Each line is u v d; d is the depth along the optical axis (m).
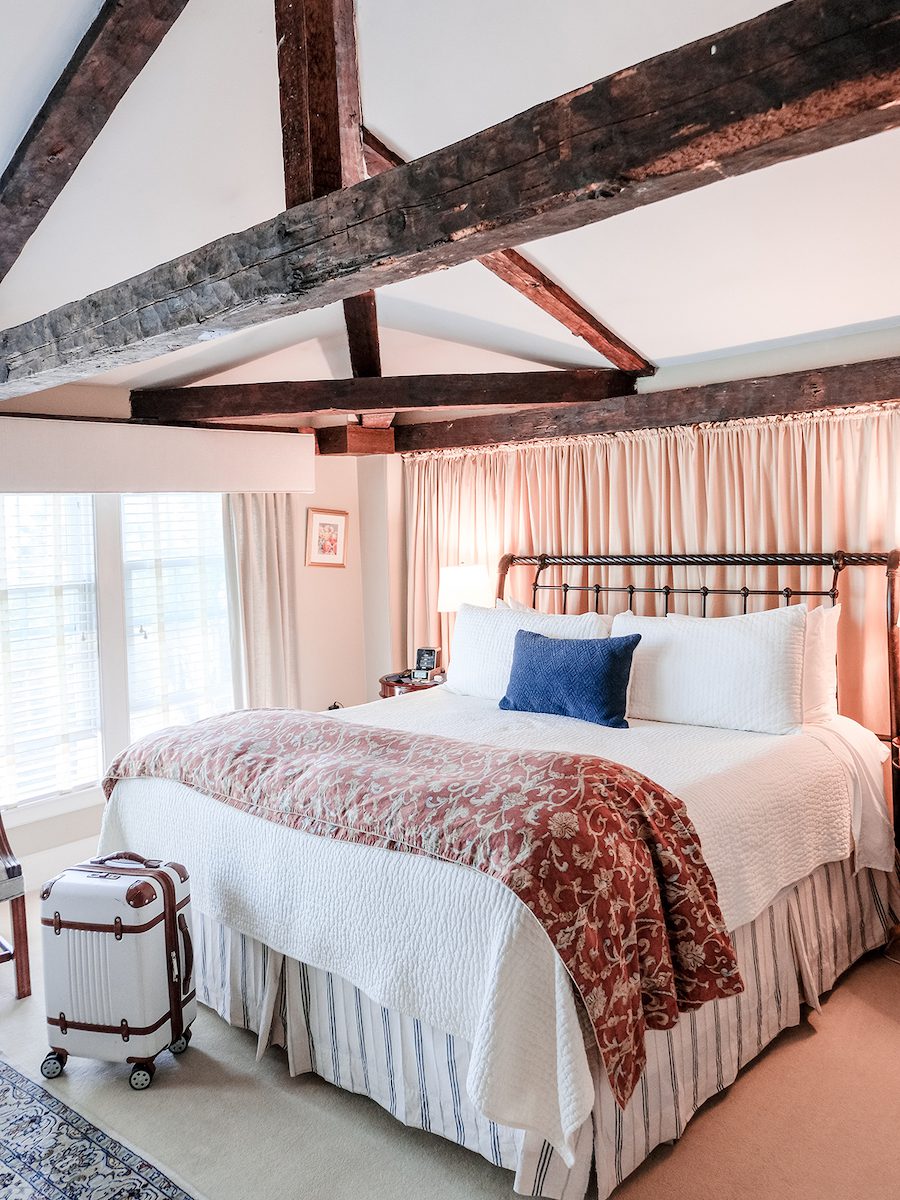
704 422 3.95
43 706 4.17
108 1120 2.43
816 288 3.17
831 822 2.93
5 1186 2.18
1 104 2.32
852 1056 2.64
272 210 3.03
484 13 2.24
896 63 1.09
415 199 1.61
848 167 2.44
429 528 5.17
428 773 2.48
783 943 2.74
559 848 2.04
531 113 1.44
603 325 3.72
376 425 4.99
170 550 4.65
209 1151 2.29
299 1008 2.60
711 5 2.07
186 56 2.28
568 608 4.52
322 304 1.94
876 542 3.51
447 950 2.11
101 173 2.59
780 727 3.16
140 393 4.33
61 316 2.52
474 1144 2.18
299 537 5.21
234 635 4.86
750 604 3.88
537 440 4.58
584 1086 1.90
